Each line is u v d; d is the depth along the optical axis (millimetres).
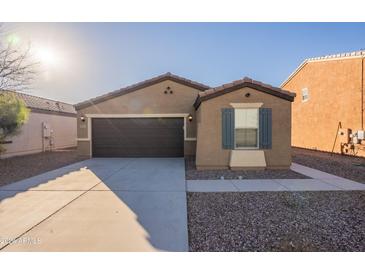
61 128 19453
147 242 3611
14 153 14352
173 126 13539
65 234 3863
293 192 6227
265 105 9219
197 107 11312
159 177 8148
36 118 16438
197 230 4012
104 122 13688
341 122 14320
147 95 13516
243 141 9383
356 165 10391
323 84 15922
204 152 9328
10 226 4172
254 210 4949
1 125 11211
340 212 4793
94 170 9523
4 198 5766
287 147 9250
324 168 9695
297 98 19281
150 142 13578
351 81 13570
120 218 4516
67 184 7176
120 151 13633
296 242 3570
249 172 8859
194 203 5430
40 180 7711
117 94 13508
